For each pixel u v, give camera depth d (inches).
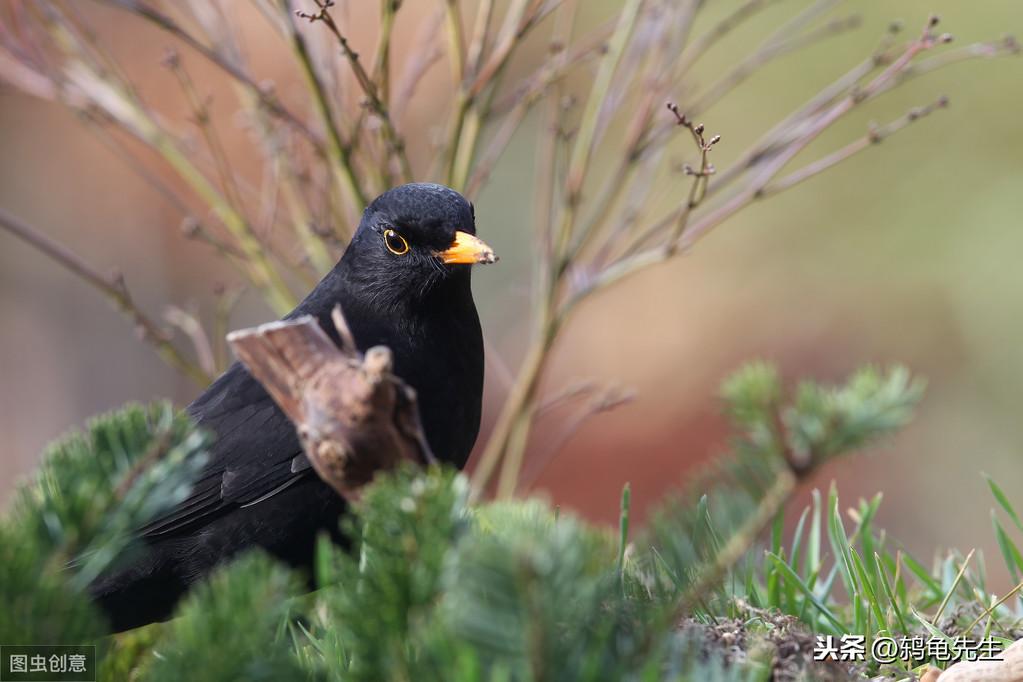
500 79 429.1
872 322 810.8
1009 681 197.5
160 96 719.7
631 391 520.7
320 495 288.7
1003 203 732.7
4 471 911.7
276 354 143.8
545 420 855.7
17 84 445.4
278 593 130.6
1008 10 703.7
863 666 221.6
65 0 440.5
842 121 753.0
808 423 142.5
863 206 771.4
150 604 294.0
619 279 432.1
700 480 153.6
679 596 154.2
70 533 136.3
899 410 140.5
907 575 350.9
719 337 853.8
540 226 464.4
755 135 729.0
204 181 435.5
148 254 922.1
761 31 715.4
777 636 208.5
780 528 267.0
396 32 691.4
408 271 295.0
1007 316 751.1
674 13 442.3
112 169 906.1
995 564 713.0
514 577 118.7
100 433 141.0
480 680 129.1
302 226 447.5
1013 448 785.6
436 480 133.3
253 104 451.2
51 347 921.5
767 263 827.4
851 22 452.8
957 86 725.9
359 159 462.0
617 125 673.0
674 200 620.7
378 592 133.6
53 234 924.6
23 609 130.9
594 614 137.2
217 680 128.6
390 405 141.0
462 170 427.8
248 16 700.7
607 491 835.4
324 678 151.2
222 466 289.1
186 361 435.8
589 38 479.2
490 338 907.4
